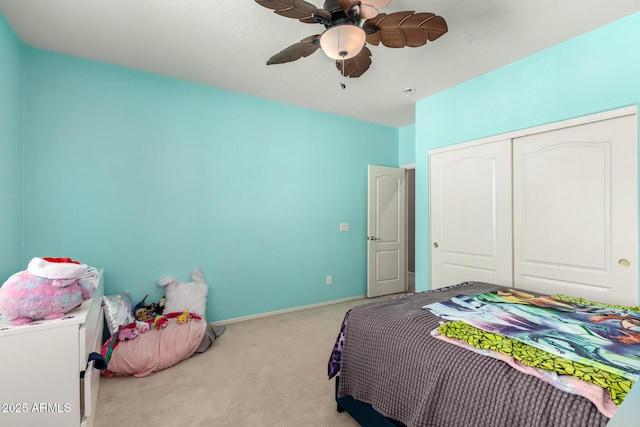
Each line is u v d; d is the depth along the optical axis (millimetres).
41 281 1282
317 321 3389
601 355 1095
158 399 1927
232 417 1756
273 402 1899
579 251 2320
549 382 990
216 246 3236
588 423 854
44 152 2428
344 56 1612
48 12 1956
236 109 3344
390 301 1904
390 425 1405
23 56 2338
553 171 2457
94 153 2619
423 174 3500
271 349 2666
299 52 1801
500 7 1935
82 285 1439
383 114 4098
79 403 1319
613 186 2150
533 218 2592
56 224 2475
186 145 3053
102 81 2646
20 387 1233
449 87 3188
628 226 2086
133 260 2797
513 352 1141
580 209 2312
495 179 2842
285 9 1437
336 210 4145
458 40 2312
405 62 2652
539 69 2498
